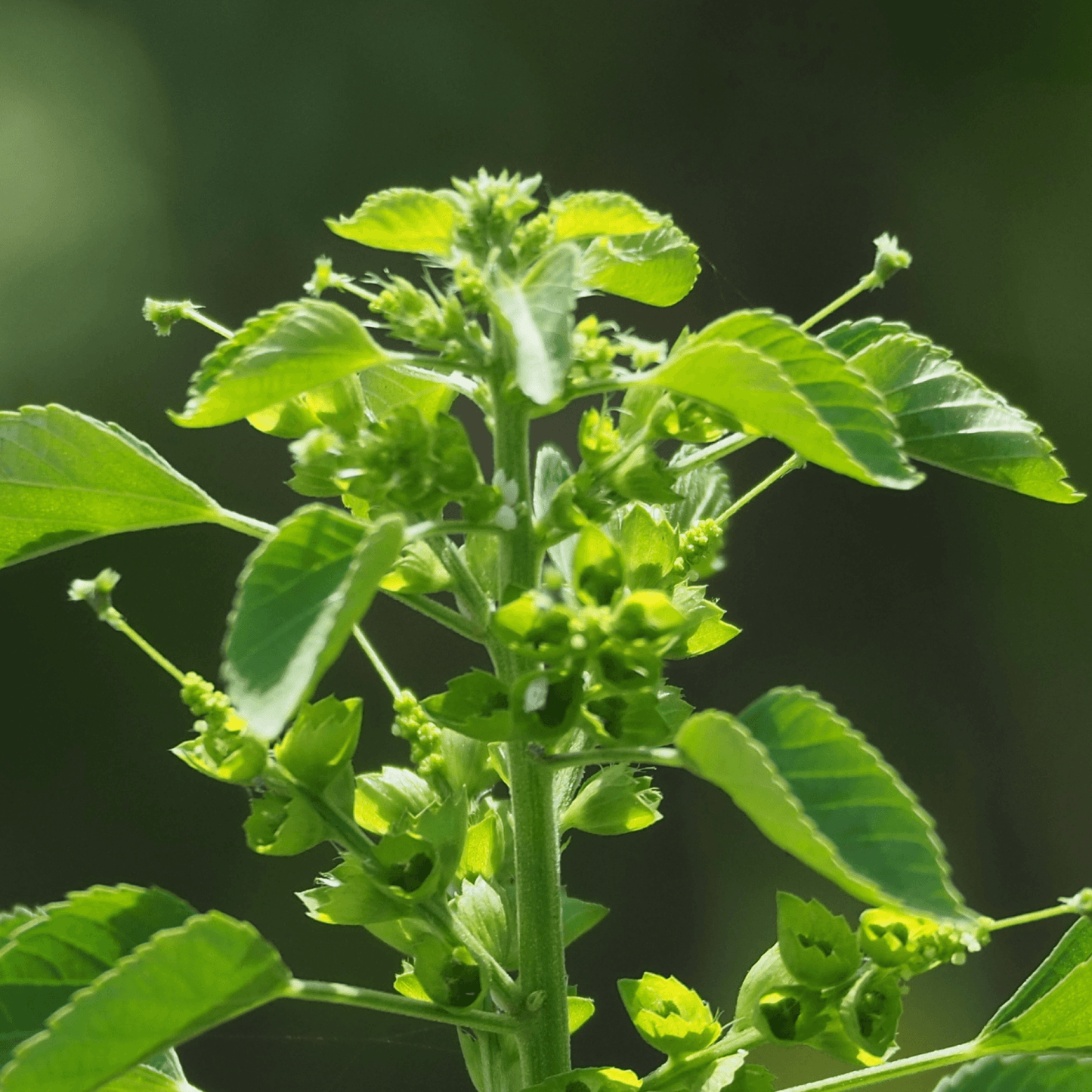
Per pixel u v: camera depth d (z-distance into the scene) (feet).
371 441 2.59
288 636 2.52
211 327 2.66
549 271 2.54
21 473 2.65
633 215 2.59
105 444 2.64
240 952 2.54
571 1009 2.67
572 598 2.65
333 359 2.57
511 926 2.65
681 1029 2.61
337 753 2.61
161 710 6.40
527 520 2.60
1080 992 2.61
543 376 2.52
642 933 6.30
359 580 2.52
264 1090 5.67
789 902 2.60
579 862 6.36
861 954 2.60
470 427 6.03
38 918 2.58
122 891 2.59
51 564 6.52
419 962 2.62
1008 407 2.64
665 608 2.56
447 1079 5.68
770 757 2.54
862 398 2.56
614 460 2.60
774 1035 2.60
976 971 6.40
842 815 2.53
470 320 2.60
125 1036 2.53
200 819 6.26
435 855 2.61
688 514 2.69
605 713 2.59
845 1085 2.61
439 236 2.60
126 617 6.49
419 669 6.45
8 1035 2.57
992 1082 2.60
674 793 6.53
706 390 2.55
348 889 2.61
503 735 2.58
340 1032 5.74
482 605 2.62
